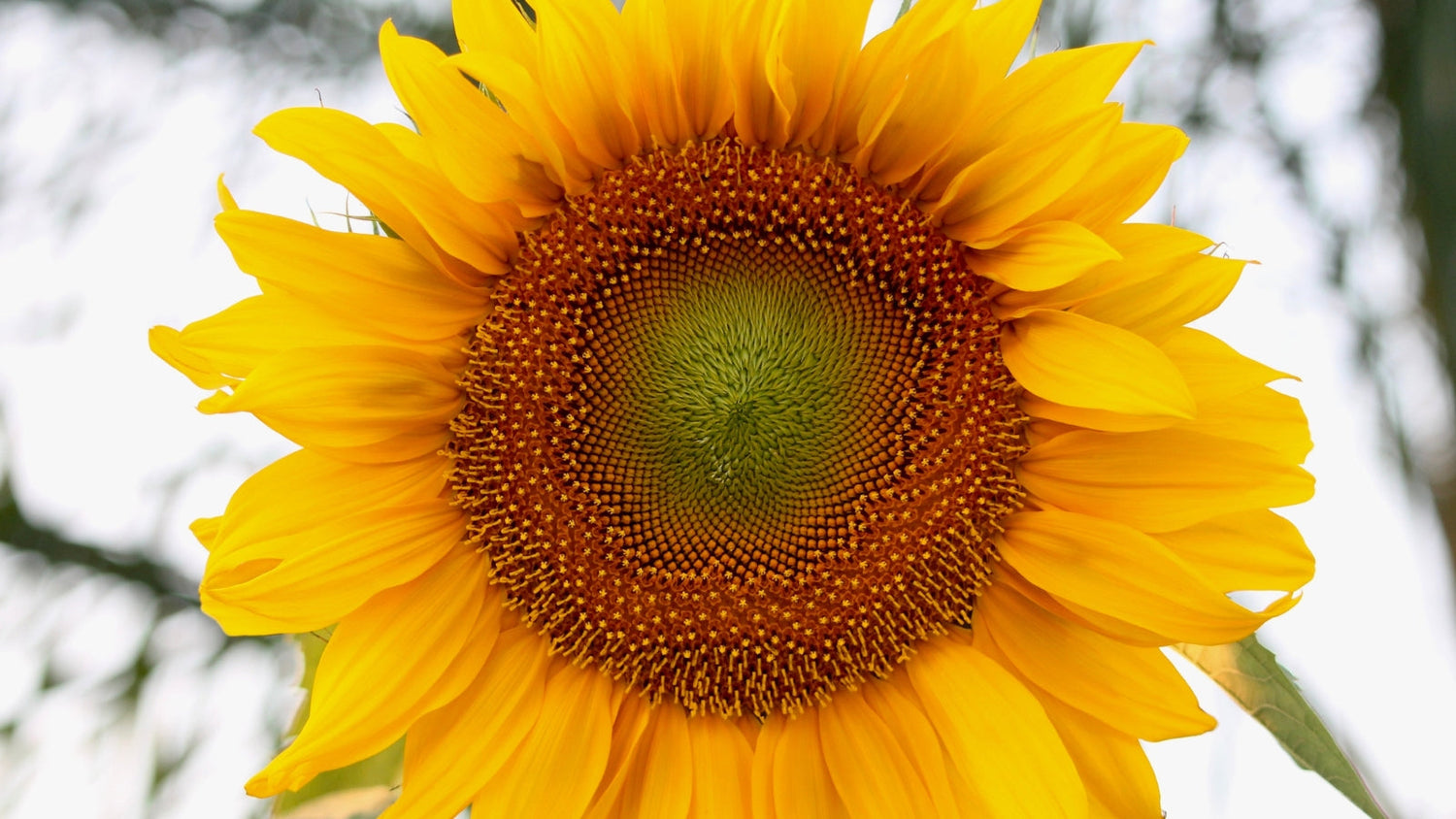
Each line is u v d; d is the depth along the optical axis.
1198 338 0.32
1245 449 0.32
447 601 0.34
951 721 0.34
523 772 0.34
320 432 0.32
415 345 0.34
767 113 0.33
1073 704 0.33
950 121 0.33
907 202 0.34
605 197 0.34
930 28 0.32
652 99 0.33
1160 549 0.32
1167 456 0.33
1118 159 0.32
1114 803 0.33
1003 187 0.32
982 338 0.34
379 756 0.34
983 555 0.34
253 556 0.32
